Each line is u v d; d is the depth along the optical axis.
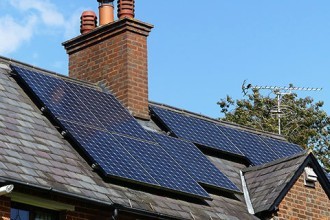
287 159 30.78
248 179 31.09
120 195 26.06
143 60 31.92
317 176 30.56
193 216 27.27
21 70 28.56
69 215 24.78
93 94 29.95
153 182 26.98
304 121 54.62
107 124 28.53
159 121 31.33
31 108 27.44
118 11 32.38
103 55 32.22
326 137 54.47
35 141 25.91
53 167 25.20
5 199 23.59
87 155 26.44
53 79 29.31
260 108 54.94
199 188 28.11
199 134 31.67
